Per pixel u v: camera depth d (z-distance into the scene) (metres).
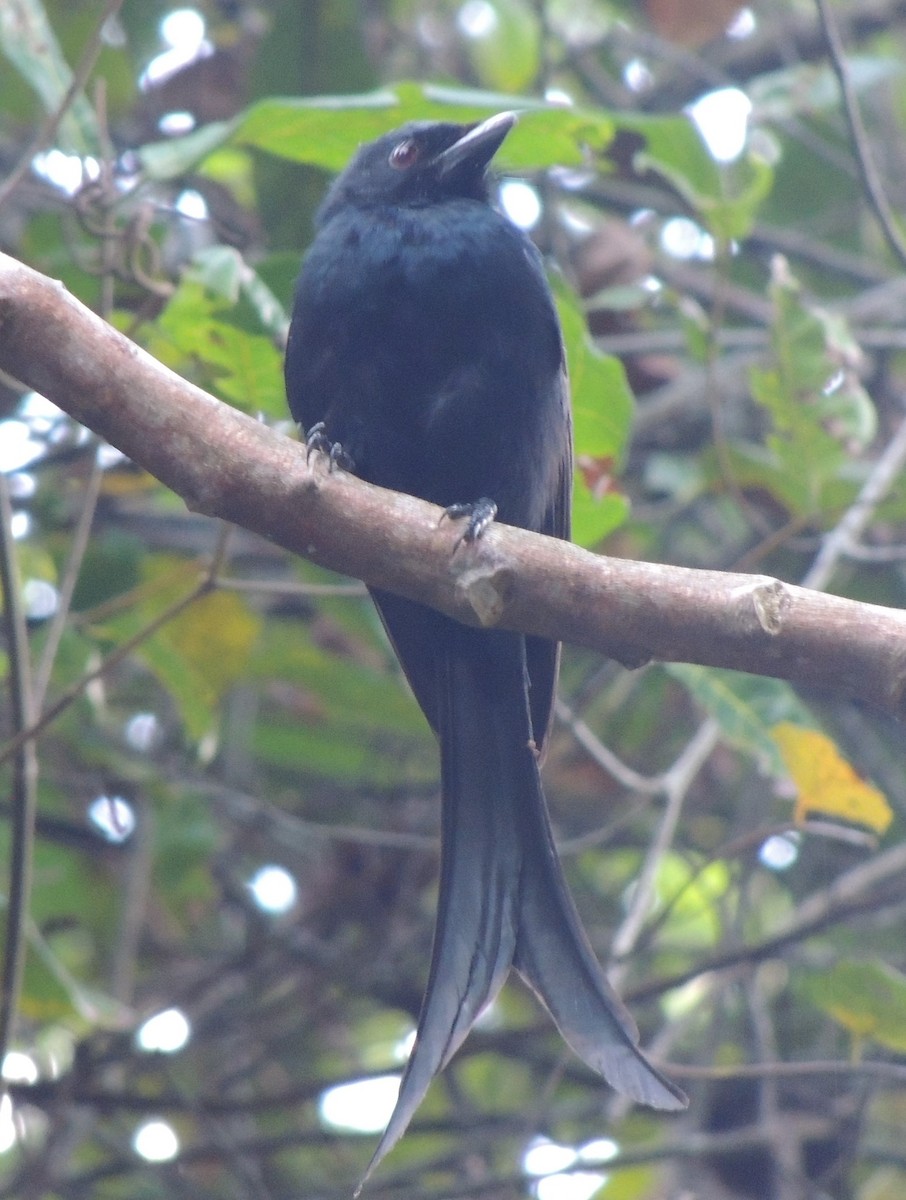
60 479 11.88
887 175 15.20
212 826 11.57
